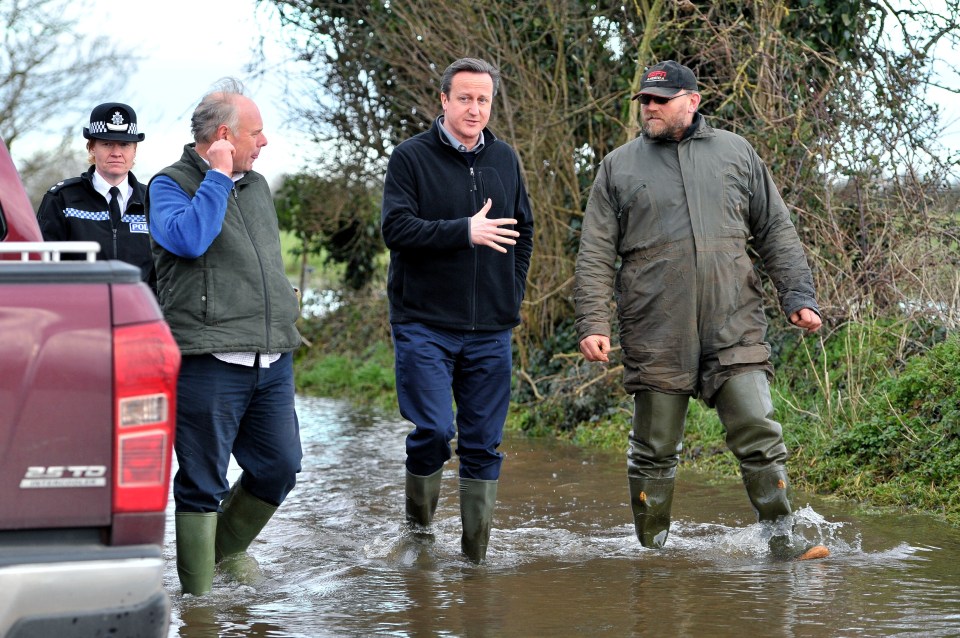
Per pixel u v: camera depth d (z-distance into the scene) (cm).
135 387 289
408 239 506
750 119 872
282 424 484
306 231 1582
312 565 527
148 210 463
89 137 604
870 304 766
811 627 405
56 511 285
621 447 878
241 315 458
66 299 287
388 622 424
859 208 786
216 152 451
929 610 424
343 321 1582
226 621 426
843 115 805
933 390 693
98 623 281
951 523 585
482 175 527
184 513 460
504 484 734
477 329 523
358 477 775
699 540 566
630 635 401
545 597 457
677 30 966
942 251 754
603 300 545
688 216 529
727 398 530
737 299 531
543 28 1078
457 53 1088
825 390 739
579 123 1077
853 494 654
